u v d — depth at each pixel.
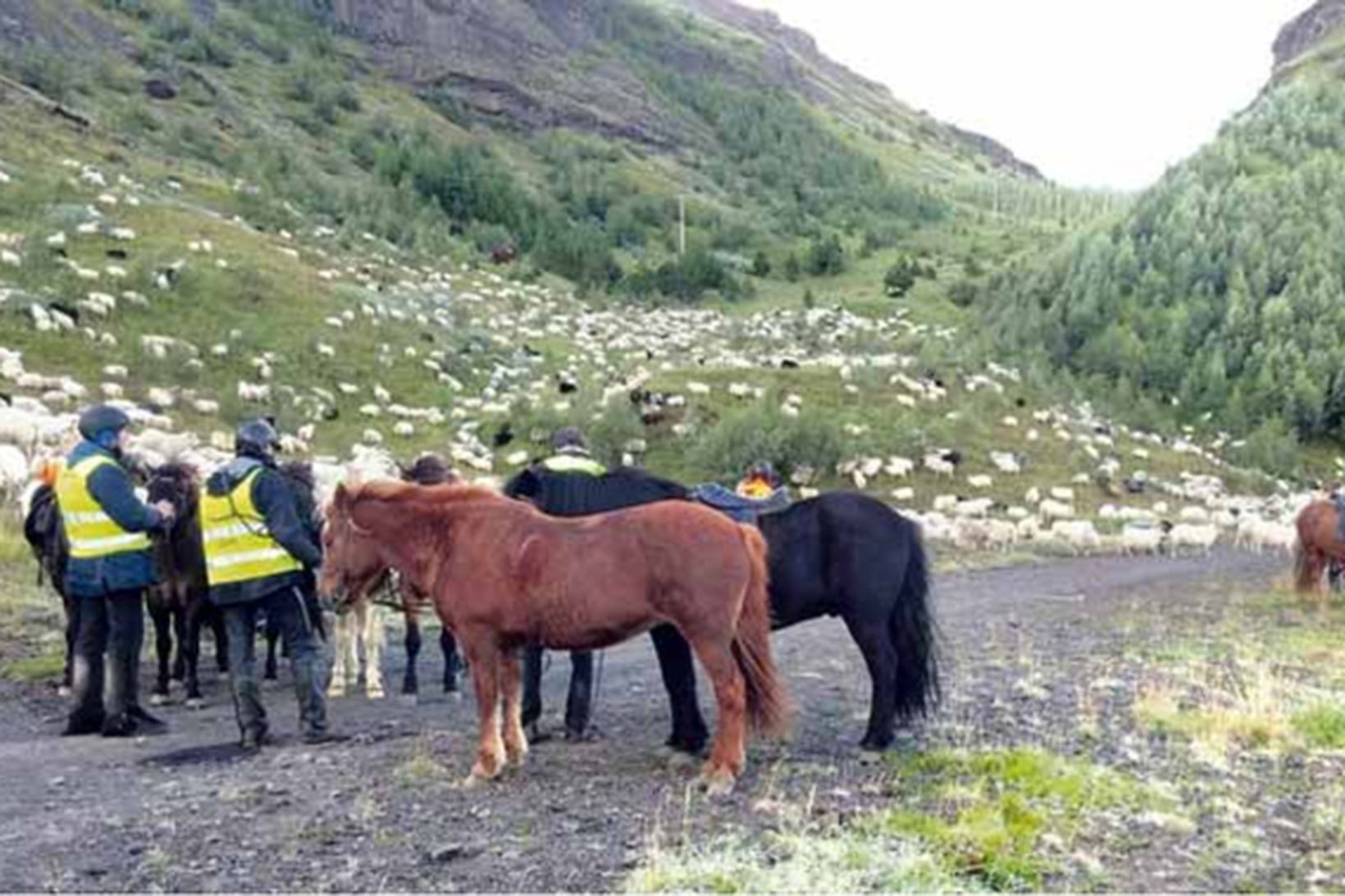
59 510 11.39
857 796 7.98
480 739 8.60
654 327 56.44
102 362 32.25
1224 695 11.55
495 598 8.22
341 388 35.50
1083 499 34.03
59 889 6.54
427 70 111.25
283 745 9.83
